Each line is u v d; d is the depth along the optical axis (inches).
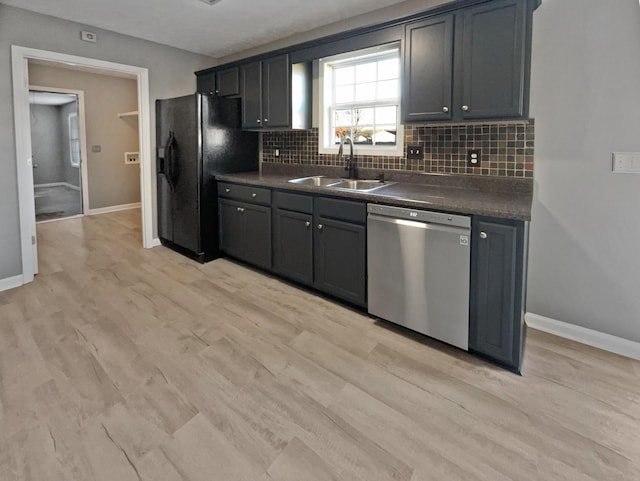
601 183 84.9
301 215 116.9
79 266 144.7
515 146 96.7
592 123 84.4
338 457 58.0
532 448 59.5
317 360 83.7
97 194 248.8
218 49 166.9
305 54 127.8
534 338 92.7
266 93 142.6
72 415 65.9
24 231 126.4
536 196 93.7
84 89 235.6
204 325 99.2
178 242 159.0
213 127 147.4
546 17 86.7
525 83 84.4
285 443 60.6
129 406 68.5
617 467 55.8
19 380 75.2
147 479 53.9
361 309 106.7
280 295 118.7
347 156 134.3
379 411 67.9
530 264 96.0
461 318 83.0
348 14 125.6
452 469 55.8
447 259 83.0
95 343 89.7
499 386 74.5
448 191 102.3
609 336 87.5
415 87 101.0
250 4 118.2
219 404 69.5
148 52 155.7
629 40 78.2
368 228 97.0
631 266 83.6
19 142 123.7
